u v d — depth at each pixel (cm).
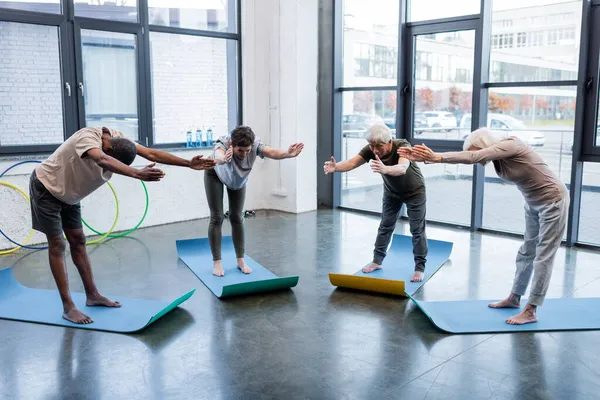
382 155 402
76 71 574
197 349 320
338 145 741
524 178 339
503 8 574
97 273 462
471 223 613
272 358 309
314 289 426
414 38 649
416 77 655
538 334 339
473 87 596
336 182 747
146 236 593
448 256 507
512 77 578
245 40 700
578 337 334
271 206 744
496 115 596
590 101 524
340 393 271
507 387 275
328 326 354
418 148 320
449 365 299
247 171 426
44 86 557
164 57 644
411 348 321
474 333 340
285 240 575
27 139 553
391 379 284
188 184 667
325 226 639
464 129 615
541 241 344
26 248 537
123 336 337
